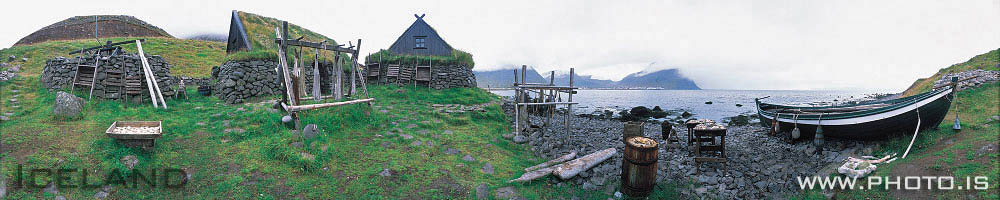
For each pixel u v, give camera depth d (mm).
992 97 14406
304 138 9188
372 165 8414
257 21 25562
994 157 7062
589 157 9781
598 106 46344
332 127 10953
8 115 10102
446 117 15203
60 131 8812
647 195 7488
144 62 14047
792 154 11219
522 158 10398
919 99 9633
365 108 13867
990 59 23047
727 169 9578
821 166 9414
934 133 9945
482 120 15875
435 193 7148
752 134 15789
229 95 16297
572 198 7301
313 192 6758
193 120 11125
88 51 15289
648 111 32375
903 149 9148
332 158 8492
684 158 10727
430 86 26000
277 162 7809
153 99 13180
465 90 25906
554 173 8336
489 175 8453
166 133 9203
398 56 27047
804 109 14523
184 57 36719
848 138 11203
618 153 11281
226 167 7418
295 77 11070
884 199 6543
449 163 9102
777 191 7871
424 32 28938
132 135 7219
